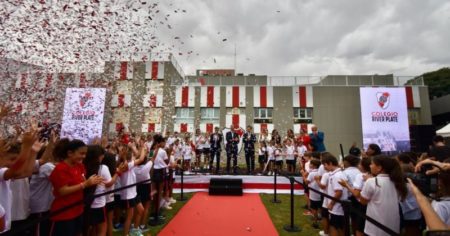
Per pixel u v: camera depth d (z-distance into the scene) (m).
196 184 11.21
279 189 10.98
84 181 3.57
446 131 11.54
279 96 20.50
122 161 5.10
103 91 14.76
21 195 3.44
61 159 3.41
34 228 3.51
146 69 20.28
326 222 5.41
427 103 19.77
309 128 19.97
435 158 5.73
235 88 20.69
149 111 19.94
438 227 1.91
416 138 17.06
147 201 5.96
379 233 3.25
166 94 20.20
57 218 3.25
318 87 20.38
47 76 14.30
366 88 16.92
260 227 6.21
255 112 20.53
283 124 20.11
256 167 16.00
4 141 3.13
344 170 4.89
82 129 14.16
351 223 4.76
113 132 18.67
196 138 15.17
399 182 3.31
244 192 10.91
